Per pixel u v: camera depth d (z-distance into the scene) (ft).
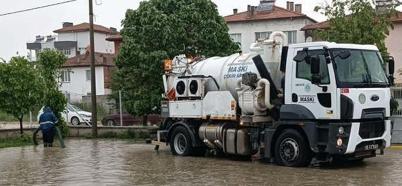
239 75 53.31
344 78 44.39
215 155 59.06
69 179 43.04
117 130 90.12
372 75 46.32
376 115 45.96
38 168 50.29
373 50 47.60
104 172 46.75
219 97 54.54
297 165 47.11
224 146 54.08
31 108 84.23
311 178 41.14
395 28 131.34
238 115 52.95
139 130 88.38
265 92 50.11
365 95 45.09
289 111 47.11
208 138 55.88
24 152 66.08
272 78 50.93
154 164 51.80
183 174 44.73
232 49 86.89
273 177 42.01
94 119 90.99
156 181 41.24
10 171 48.47
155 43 83.20
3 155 62.54
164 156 58.85
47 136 73.56
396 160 51.39
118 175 44.78
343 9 72.69
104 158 57.77
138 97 84.48
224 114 53.88
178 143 59.77
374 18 72.49
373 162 50.16
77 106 144.87
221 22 86.89
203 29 83.66
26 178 44.11
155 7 84.02
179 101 59.41
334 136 44.24
